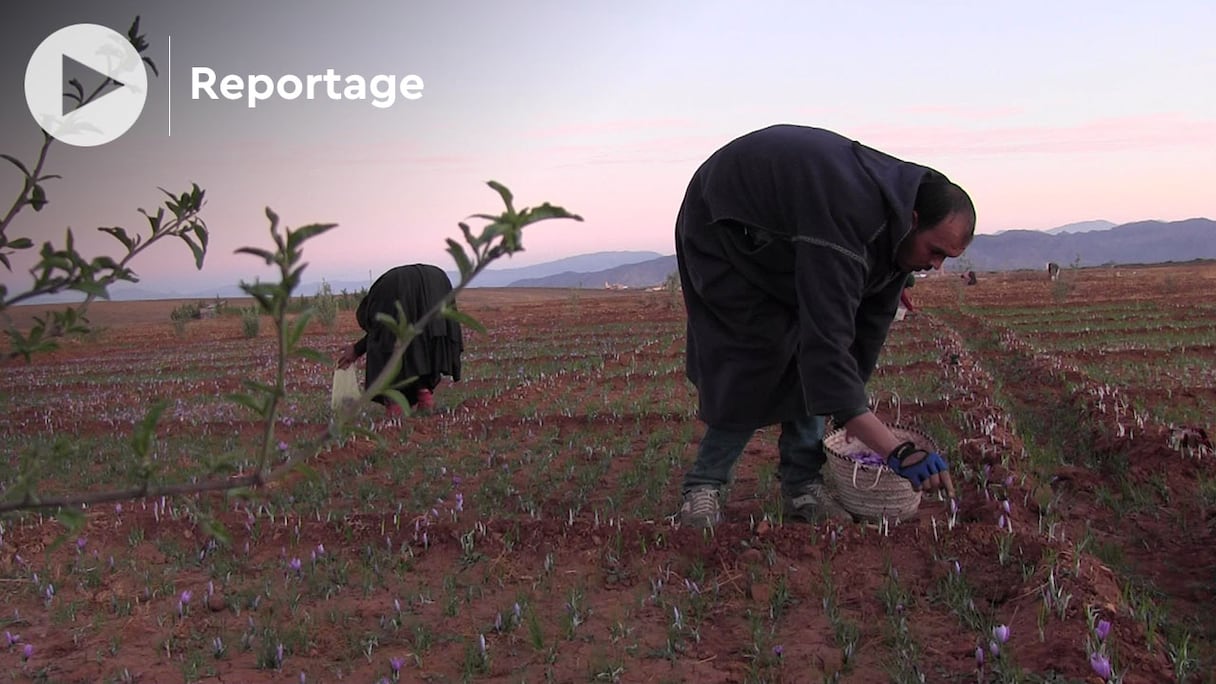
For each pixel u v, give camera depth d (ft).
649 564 15.96
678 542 16.46
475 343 73.26
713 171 14.87
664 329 78.07
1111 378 38.19
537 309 128.26
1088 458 22.89
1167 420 28.27
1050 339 56.08
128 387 53.06
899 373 39.60
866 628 13.10
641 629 13.61
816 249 13.30
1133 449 21.85
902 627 12.68
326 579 16.22
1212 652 12.22
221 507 20.40
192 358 75.00
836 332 13.34
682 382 42.24
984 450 21.12
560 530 17.29
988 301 99.19
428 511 20.38
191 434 32.81
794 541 15.85
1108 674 10.32
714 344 15.76
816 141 13.98
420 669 12.65
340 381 31.86
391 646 13.44
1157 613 13.26
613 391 40.40
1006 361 46.14
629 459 25.36
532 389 40.86
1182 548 16.49
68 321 5.37
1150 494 19.35
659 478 22.24
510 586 15.61
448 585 15.58
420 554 17.25
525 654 12.99
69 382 58.08
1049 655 11.42
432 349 33.22
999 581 14.19
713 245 15.08
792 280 14.57
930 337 56.34
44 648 13.76
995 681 11.20
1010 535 15.11
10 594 15.98
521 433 29.48
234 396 4.88
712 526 16.81
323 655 13.26
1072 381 35.35
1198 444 21.74
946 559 15.02
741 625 13.48
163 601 15.51
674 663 12.38
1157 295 102.12
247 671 12.78
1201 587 14.70
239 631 14.19
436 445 28.04
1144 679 10.96
